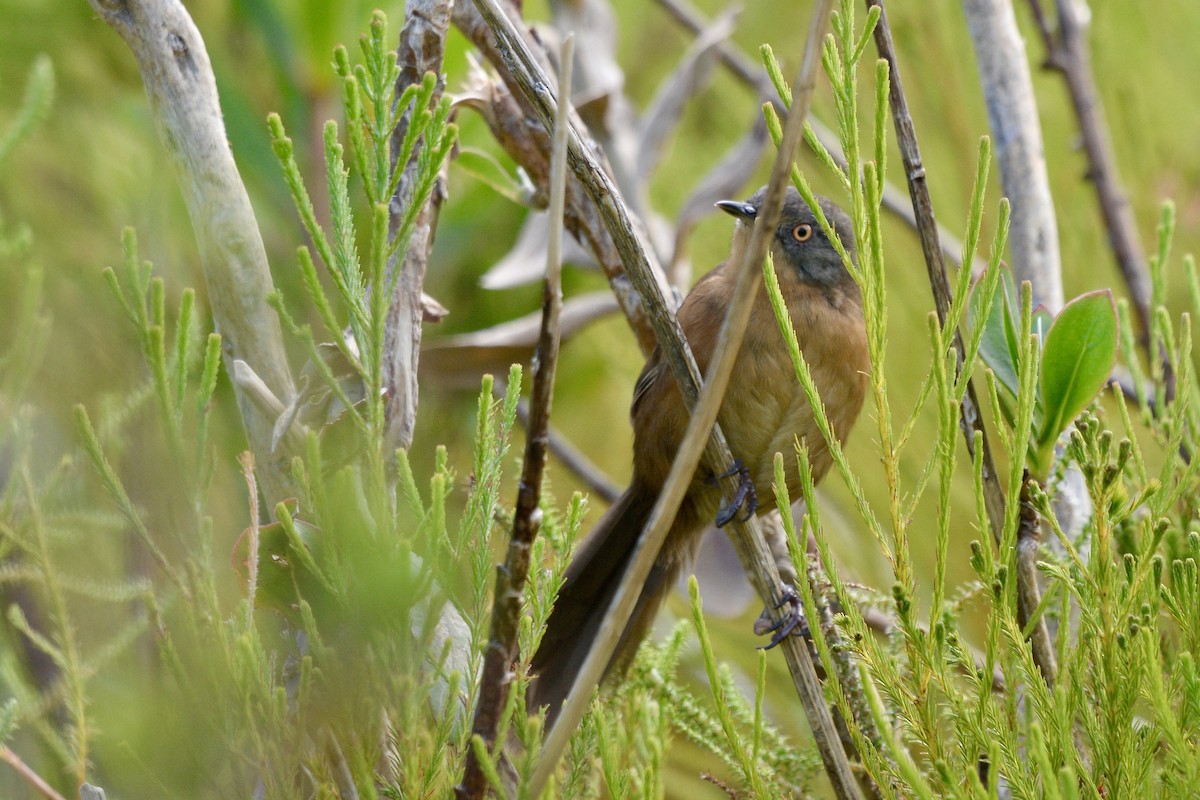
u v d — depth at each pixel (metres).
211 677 3.84
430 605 3.91
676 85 8.96
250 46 8.38
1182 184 8.61
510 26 4.53
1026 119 6.93
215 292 4.70
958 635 4.46
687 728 5.54
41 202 6.69
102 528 4.87
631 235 4.70
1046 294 6.81
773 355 7.18
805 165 8.66
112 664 4.68
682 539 7.51
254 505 3.90
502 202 9.37
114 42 7.54
